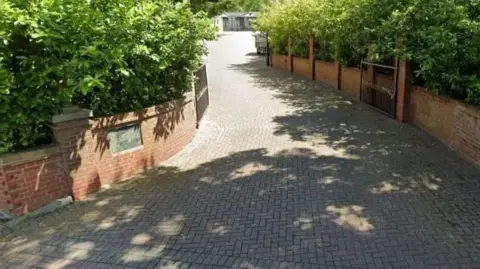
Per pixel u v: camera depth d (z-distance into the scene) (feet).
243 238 12.77
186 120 23.82
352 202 14.94
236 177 18.06
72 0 14.60
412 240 12.23
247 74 57.93
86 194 16.72
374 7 28.04
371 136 23.79
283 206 14.88
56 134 15.55
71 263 11.93
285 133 25.31
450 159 19.22
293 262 11.37
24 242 13.26
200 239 12.84
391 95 28.19
